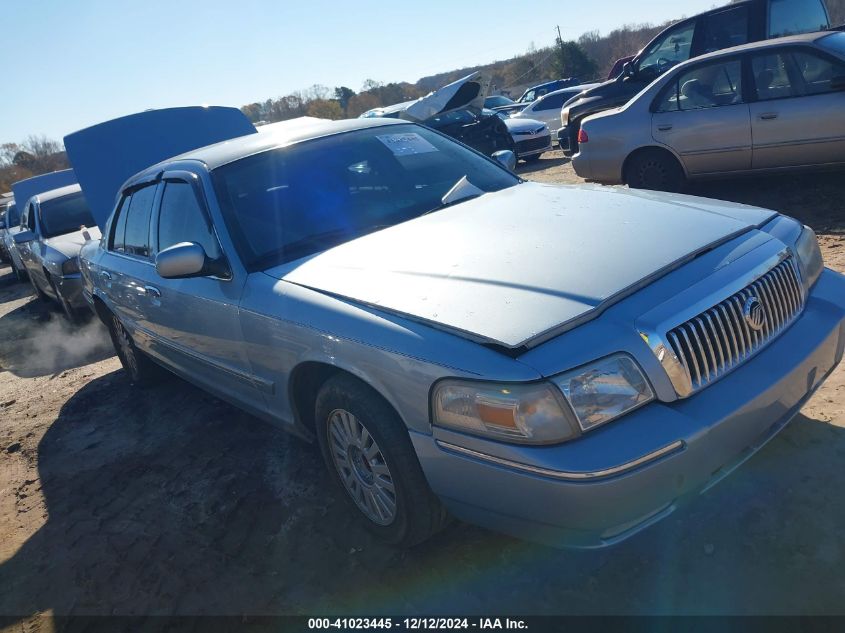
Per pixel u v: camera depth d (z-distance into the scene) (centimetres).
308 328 268
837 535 241
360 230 323
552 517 202
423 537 260
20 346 834
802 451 290
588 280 229
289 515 324
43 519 372
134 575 304
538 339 207
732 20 841
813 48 625
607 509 196
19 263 1272
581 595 239
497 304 226
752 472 283
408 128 413
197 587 286
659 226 268
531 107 1855
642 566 247
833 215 614
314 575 278
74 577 313
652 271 230
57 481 415
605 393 203
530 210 307
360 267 279
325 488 340
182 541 321
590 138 775
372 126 402
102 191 664
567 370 201
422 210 336
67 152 651
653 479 199
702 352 218
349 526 305
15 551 346
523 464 201
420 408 227
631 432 201
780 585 226
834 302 270
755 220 277
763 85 656
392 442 245
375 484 270
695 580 236
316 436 318
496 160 418
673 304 219
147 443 441
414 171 369
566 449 198
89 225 883
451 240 283
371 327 244
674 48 903
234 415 457
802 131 637
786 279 255
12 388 645
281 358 291
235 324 316
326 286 275
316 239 319
